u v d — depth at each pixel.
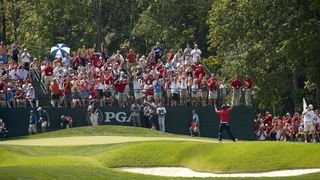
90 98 130.12
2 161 95.06
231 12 171.50
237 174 84.88
